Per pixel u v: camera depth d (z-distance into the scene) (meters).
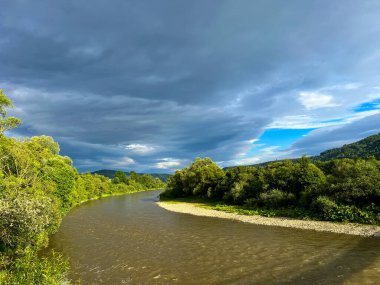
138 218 44.94
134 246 26.78
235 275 18.59
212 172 75.12
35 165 33.62
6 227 17.59
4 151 31.53
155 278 18.44
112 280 18.16
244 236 29.84
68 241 28.92
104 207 62.94
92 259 22.62
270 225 35.28
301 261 20.84
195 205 62.84
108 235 31.89
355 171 37.91
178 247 26.19
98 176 124.81
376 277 17.20
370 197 34.41
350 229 30.16
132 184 153.00
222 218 42.88
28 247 20.19
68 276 18.83
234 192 56.16
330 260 20.77
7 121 26.94
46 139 64.12
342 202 35.84
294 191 46.44
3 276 11.58
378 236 27.12
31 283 11.85
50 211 23.05
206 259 22.22
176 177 89.75
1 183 23.38
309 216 37.09
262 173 55.88
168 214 49.62
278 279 17.61
